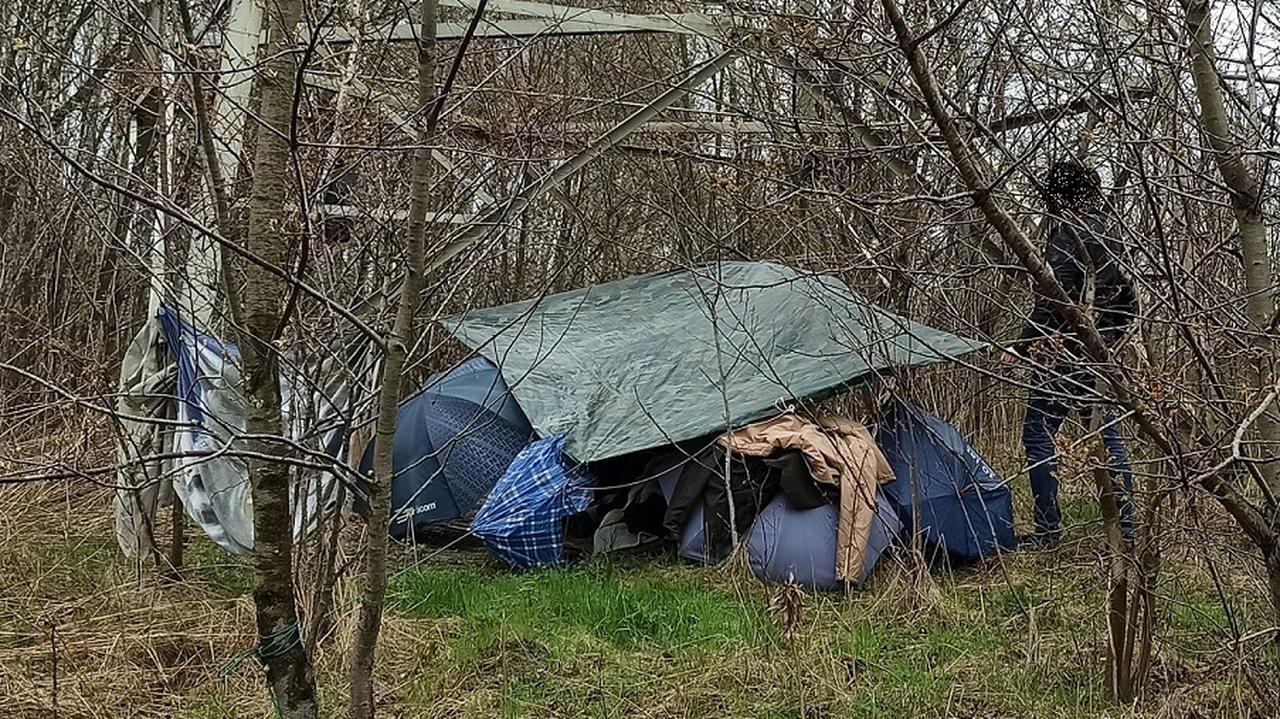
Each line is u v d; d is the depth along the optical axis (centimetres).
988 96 338
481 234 400
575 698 389
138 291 747
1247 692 341
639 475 609
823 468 529
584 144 471
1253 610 397
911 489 546
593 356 676
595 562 573
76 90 668
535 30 508
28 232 788
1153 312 285
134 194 208
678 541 577
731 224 755
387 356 235
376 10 405
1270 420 276
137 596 479
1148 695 367
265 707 373
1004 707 377
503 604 488
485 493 614
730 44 421
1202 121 278
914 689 392
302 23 323
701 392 620
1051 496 506
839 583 517
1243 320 265
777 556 527
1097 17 265
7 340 649
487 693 389
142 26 336
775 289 665
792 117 453
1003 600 484
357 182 365
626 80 884
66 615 461
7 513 582
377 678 402
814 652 416
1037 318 360
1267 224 277
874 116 445
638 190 923
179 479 493
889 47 288
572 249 824
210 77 324
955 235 401
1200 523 310
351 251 376
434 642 434
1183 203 294
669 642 446
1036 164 348
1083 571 469
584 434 599
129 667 404
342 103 310
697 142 761
